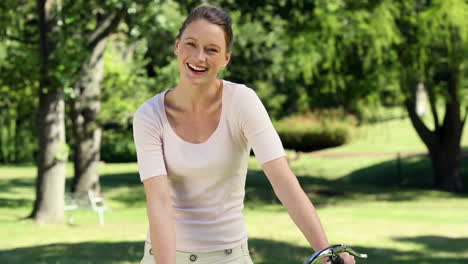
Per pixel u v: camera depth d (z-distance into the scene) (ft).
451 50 69.26
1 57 52.06
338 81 72.08
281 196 8.57
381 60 68.59
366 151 112.47
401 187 84.28
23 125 93.15
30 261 30.37
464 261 31.53
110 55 89.76
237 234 9.22
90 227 48.34
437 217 54.29
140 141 8.92
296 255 32.24
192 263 9.14
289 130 110.42
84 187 67.15
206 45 8.30
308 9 71.31
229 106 8.77
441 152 81.46
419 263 30.81
